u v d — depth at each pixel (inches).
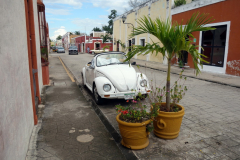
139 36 827.4
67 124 174.6
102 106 220.2
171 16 591.5
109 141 145.3
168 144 134.7
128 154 126.0
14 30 104.2
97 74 231.8
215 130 155.9
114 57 259.4
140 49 134.4
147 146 132.3
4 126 75.9
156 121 139.3
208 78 379.9
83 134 155.9
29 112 140.3
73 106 223.8
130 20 900.0
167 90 139.4
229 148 129.5
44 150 131.2
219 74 426.0
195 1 489.7
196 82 353.7
